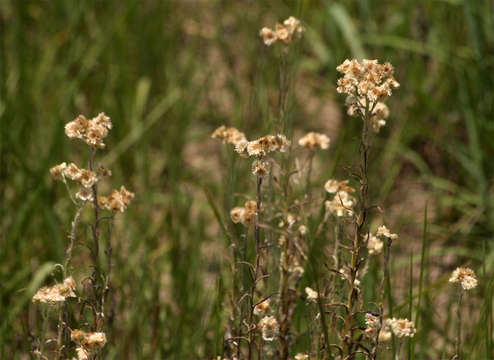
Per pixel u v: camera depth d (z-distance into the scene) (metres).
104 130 2.02
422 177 4.49
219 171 4.72
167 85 5.26
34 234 3.68
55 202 3.85
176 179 4.16
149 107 5.07
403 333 1.99
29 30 5.63
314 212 2.95
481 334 2.62
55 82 4.90
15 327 3.11
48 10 5.57
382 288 2.08
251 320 2.11
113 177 4.36
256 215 2.09
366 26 5.02
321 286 2.59
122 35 5.14
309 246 2.41
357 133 4.62
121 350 2.91
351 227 2.88
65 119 4.68
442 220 4.29
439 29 4.83
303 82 5.42
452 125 4.79
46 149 4.29
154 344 2.90
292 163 2.55
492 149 4.37
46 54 5.00
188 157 4.93
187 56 5.72
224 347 2.30
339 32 5.06
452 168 4.59
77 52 5.08
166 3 5.56
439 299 3.51
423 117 4.75
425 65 5.20
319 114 5.19
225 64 5.61
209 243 3.91
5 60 4.51
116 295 3.31
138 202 4.14
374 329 2.05
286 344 2.25
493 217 4.09
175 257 3.46
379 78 1.88
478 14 4.41
